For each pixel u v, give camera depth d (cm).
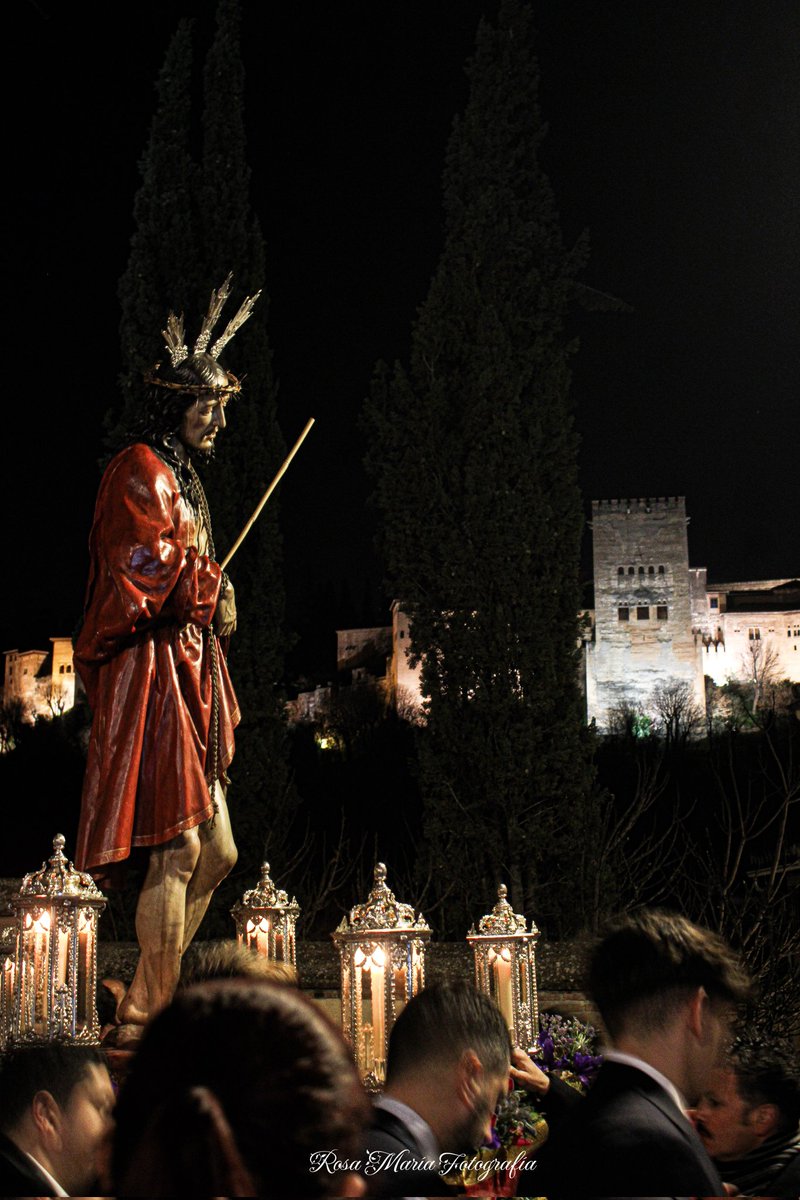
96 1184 313
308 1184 176
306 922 1509
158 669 727
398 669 8650
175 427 776
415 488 1538
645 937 309
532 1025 779
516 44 1695
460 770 1463
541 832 1420
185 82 1705
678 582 9731
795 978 1279
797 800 1563
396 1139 308
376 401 1588
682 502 9794
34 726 3812
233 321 827
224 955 434
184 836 713
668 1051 300
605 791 1479
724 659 10206
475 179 1648
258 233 1684
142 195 1666
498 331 1554
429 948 1174
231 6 1750
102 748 717
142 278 1628
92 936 696
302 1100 177
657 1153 270
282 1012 184
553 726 1463
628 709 8175
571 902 1408
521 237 1623
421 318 1594
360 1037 678
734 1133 455
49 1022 670
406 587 1520
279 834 1507
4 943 1019
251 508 1589
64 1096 319
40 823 2459
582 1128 282
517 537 1500
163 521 729
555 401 1571
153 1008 702
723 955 308
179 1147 174
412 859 1959
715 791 1992
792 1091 456
